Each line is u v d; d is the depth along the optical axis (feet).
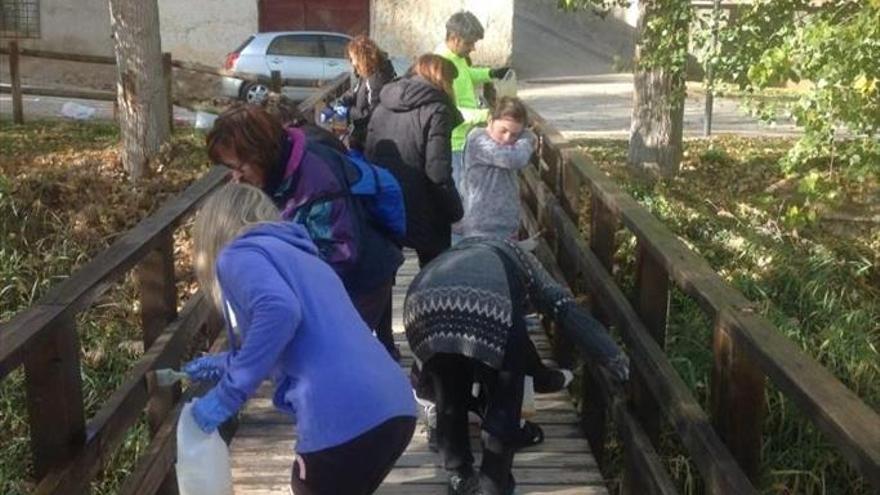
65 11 75.87
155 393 13.80
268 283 8.91
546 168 27.02
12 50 50.49
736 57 29.78
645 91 38.50
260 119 11.63
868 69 24.90
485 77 23.54
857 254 32.73
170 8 77.56
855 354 26.66
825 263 31.30
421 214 16.72
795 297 30.17
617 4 35.63
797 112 26.66
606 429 17.67
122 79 41.01
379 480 9.66
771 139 46.37
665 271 13.66
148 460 13.00
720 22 31.45
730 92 32.71
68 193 37.99
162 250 14.23
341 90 40.27
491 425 13.14
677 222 34.06
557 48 101.45
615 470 18.86
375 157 16.90
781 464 22.21
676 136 38.81
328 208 12.26
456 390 13.52
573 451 16.37
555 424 17.39
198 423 9.43
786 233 33.68
